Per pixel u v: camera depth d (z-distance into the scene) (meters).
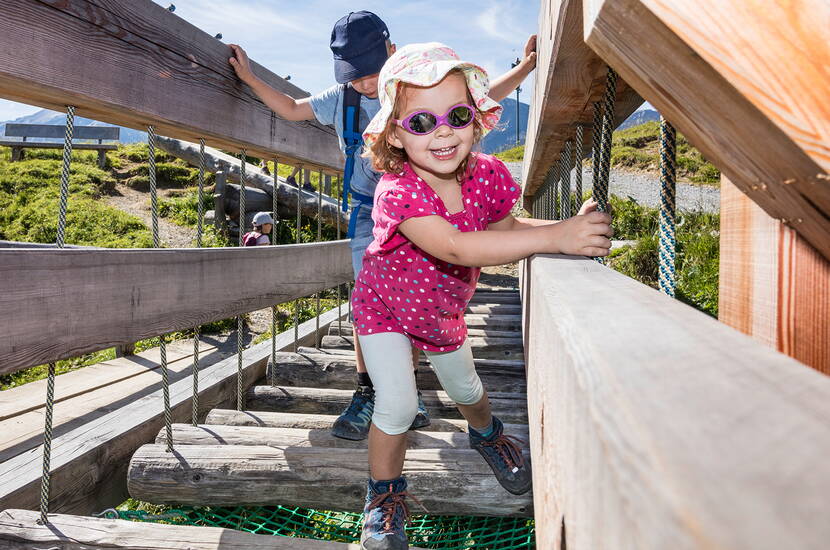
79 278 1.77
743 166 0.64
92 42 1.85
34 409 3.73
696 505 0.21
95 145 15.88
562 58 1.87
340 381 3.51
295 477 2.13
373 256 1.95
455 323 1.97
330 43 2.72
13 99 1.81
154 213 2.29
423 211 1.70
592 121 2.71
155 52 2.13
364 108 2.74
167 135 2.49
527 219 2.11
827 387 0.31
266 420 2.72
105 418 2.61
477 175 1.92
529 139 4.86
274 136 3.02
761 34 0.53
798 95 0.51
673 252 1.39
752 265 0.93
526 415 2.85
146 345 6.13
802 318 0.80
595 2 0.67
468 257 1.57
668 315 0.55
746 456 0.23
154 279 2.09
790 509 0.19
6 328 1.55
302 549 1.71
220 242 11.34
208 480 2.14
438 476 2.04
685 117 0.66
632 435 0.29
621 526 0.31
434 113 1.74
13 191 14.13
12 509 1.89
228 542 1.73
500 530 2.12
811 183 0.57
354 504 2.11
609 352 0.41
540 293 1.05
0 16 1.56
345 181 2.86
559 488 0.64
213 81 2.50
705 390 0.32
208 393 2.99
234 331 6.92
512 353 4.12
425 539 2.14
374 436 1.81
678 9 0.55
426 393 3.05
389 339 1.93
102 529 1.77
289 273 3.20
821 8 0.52
